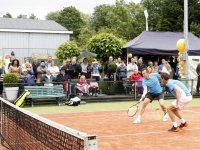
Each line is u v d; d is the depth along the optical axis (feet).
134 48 63.00
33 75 50.16
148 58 74.13
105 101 52.85
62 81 50.55
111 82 54.13
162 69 53.42
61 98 51.11
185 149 23.29
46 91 48.11
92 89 52.75
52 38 100.27
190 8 149.59
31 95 47.34
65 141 13.42
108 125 32.71
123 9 170.50
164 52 63.46
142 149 23.20
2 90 50.16
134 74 55.31
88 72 54.85
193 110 43.52
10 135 23.67
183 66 59.47
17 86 47.37
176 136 27.55
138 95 55.11
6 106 25.58
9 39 95.35
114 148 23.44
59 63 81.00
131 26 163.22
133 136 27.55
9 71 48.88
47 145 16.24
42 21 105.91
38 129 17.88
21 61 95.14
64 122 34.55
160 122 34.14
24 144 20.15
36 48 93.15
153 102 53.11
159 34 68.23
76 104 48.19
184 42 60.08
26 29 96.32
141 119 36.17
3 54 92.79
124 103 51.60
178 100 28.27
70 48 77.92
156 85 32.73
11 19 104.27
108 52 70.28
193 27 143.54
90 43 72.38
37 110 44.04
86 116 38.63
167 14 154.92
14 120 23.27
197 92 58.75
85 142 10.40
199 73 58.59
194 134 28.32
